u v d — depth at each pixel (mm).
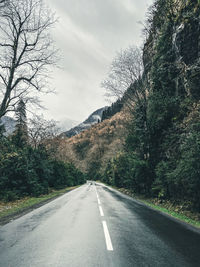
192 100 14883
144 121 21109
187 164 9719
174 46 18688
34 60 15781
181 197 12773
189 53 16375
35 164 23484
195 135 10000
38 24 15477
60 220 7832
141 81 21828
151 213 10141
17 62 15062
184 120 14391
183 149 10977
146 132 20125
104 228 6621
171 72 18781
